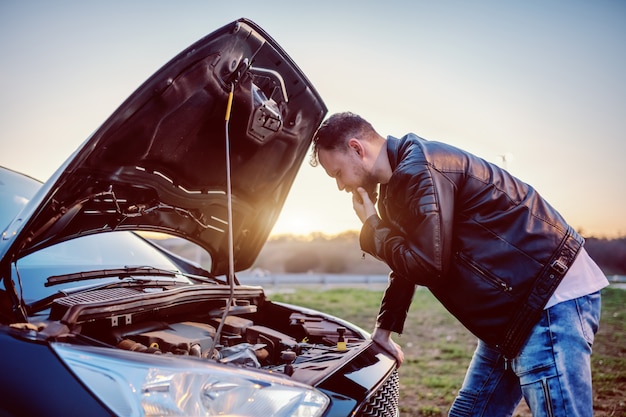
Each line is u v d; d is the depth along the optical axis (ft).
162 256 10.11
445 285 6.93
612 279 72.90
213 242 9.69
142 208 7.87
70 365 4.73
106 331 6.08
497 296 6.60
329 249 223.30
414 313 36.78
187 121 7.29
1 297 6.11
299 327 8.46
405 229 6.68
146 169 7.45
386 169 7.18
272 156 8.86
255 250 10.18
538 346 6.47
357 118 7.39
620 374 18.34
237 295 8.31
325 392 5.48
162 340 6.18
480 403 8.18
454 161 6.70
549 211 6.89
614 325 30.83
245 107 7.75
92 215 7.34
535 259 6.54
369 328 29.78
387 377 6.65
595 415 14.02
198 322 7.62
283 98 8.32
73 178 6.32
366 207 7.23
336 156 7.29
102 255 8.84
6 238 5.82
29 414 4.48
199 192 8.58
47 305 6.36
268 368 6.47
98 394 4.46
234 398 4.81
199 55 6.70
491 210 6.67
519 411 14.34
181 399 4.57
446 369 19.52
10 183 8.46
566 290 6.54
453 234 6.77
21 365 4.79
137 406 4.38
